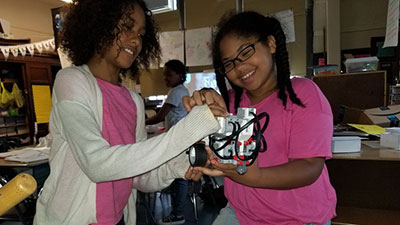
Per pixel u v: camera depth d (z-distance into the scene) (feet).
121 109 2.82
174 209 7.28
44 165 5.85
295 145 2.27
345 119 5.82
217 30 2.70
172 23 7.70
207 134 1.82
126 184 2.79
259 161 2.48
